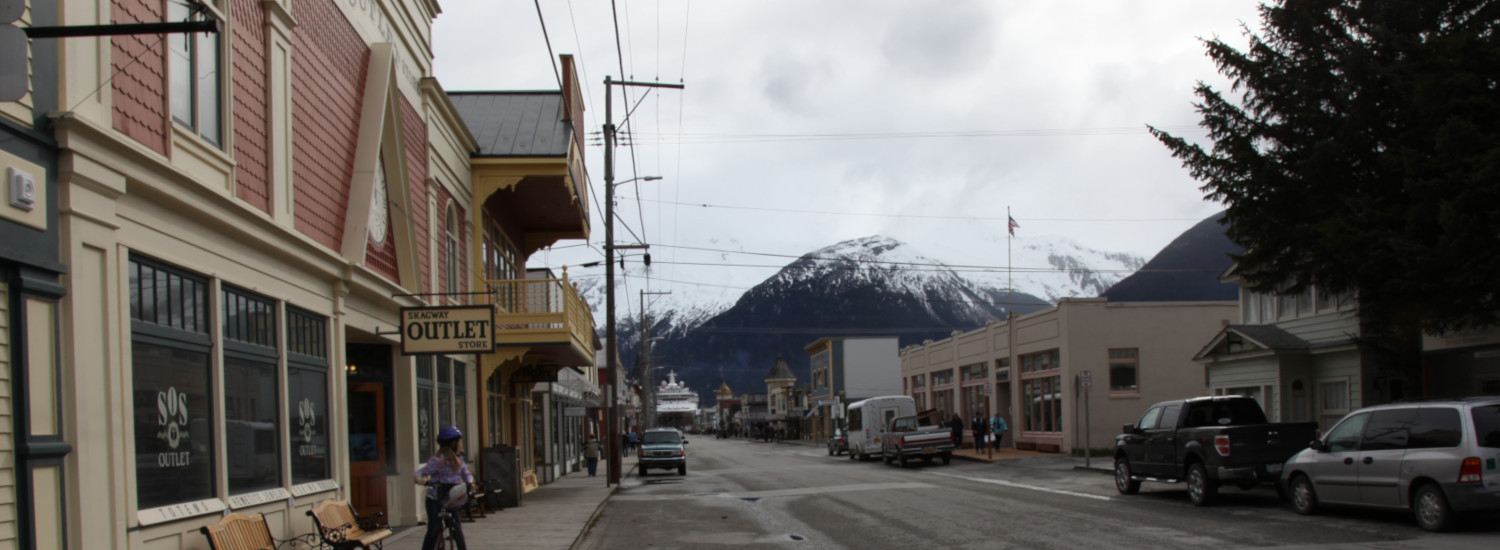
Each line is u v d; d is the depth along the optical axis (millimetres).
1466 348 18750
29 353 6738
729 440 124562
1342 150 15422
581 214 26906
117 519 7566
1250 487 17266
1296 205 16266
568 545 13719
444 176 19031
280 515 10680
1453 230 13211
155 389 8359
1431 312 15680
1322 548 11336
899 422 37469
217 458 9289
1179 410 18094
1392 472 13055
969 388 48531
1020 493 20828
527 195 24484
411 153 16438
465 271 20875
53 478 6918
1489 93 13969
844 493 22453
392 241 15586
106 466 7500
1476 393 19703
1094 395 35344
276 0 10953
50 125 7055
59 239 7141
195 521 8781
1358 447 13898
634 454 65000
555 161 21766
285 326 11219
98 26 6492
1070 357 35531
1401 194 15531
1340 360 23109
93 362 7418
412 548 13117
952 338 50688
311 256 11852
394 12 15961
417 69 17156
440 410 18266
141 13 8289
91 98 7465
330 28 13047
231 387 9852
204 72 9547
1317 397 24203
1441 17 15570
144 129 8281
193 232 9062
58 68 7133
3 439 6473
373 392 15867
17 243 6645
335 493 12430
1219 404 18031
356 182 13719
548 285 21969
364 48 14453
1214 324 35906
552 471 32031
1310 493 14844
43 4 6938
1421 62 14180
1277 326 25969
